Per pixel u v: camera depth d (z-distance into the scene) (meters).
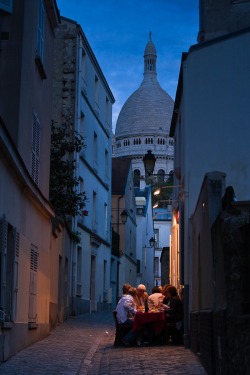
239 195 14.86
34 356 11.61
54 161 23.52
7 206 10.98
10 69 14.06
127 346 14.37
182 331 14.89
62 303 22.00
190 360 11.21
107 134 36.94
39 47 16.19
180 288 17.44
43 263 15.96
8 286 11.38
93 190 32.41
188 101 15.27
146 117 166.62
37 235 14.89
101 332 18.31
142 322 14.38
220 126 15.12
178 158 18.25
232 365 7.16
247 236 7.43
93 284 32.69
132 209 50.75
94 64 32.31
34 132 15.74
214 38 15.49
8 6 14.25
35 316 14.45
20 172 11.67
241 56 15.31
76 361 11.22
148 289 61.69
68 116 27.88
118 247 42.50
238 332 6.89
